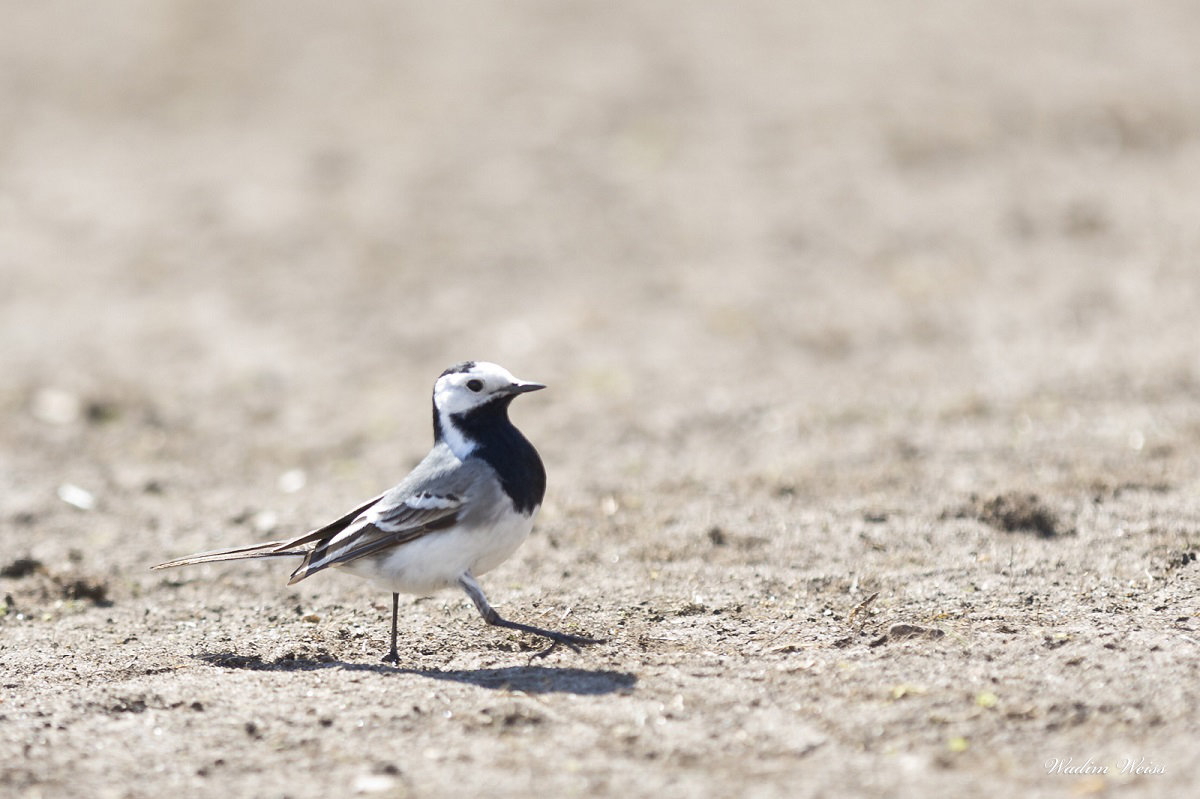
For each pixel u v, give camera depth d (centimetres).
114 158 2823
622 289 1995
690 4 3625
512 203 2380
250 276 2150
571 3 3706
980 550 1017
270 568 1095
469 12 3709
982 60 2933
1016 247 1989
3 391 1714
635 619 916
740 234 2161
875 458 1317
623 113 2783
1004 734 684
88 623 982
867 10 3456
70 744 719
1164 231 1969
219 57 3494
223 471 1437
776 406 1534
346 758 695
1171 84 2659
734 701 749
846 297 1884
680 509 1197
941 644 821
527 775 667
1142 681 732
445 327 1906
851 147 2483
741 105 2773
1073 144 2400
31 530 1237
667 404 1576
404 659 863
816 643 841
